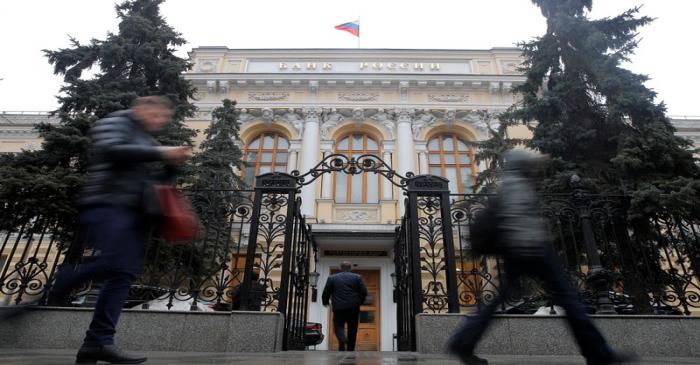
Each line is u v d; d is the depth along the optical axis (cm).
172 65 1291
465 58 2097
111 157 256
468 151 1880
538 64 1186
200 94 1962
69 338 480
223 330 498
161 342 489
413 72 2041
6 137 2081
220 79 1966
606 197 616
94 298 523
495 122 1880
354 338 769
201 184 1239
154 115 293
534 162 286
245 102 1959
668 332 486
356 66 2072
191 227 279
